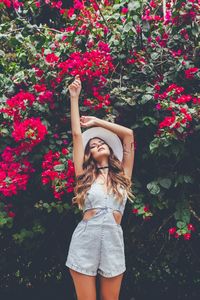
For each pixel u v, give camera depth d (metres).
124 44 3.74
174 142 3.46
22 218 3.92
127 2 3.67
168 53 3.84
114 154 3.13
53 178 3.46
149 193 3.66
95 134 3.13
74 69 3.60
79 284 2.82
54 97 3.80
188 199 3.75
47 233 4.08
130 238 4.00
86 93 3.77
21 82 3.88
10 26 4.02
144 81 3.84
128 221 3.93
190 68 3.59
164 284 4.81
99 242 2.79
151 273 4.61
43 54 3.81
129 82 3.83
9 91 3.87
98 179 2.96
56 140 3.73
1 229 3.97
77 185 2.98
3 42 4.00
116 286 2.86
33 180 3.82
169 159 3.66
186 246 4.30
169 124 3.35
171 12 3.82
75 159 3.04
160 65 3.85
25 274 4.71
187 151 3.71
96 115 3.66
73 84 3.11
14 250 4.32
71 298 4.62
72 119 3.06
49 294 4.71
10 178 3.49
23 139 3.50
